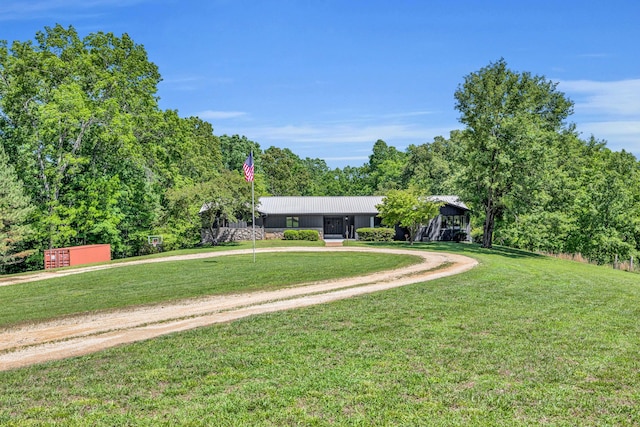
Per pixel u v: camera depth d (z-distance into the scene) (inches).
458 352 341.4
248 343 384.5
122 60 1628.9
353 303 538.0
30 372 343.9
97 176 1547.7
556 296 570.3
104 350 398.6
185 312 562.6
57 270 1170.6
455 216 1934.1
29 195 1407.5
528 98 1438.2
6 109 1384.1
